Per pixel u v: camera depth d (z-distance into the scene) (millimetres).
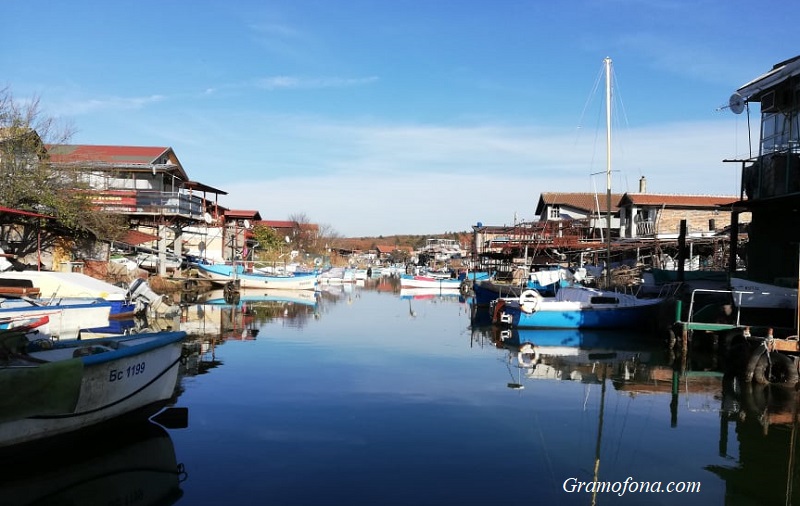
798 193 14359
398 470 7609
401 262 122375
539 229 37781
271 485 7074
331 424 9555
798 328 12406
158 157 36781
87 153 32875
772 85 15680
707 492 7152
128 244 30828
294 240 82688
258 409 10367
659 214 39656
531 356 16828
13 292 17281
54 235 27812
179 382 12422
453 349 17938
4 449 7098
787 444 8938
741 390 12414
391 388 12203
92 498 6824
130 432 9039
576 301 23328
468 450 8422
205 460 7867
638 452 8523
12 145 24734
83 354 8570
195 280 36719
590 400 11484
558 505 6664
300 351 16766
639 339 20609
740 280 15367
